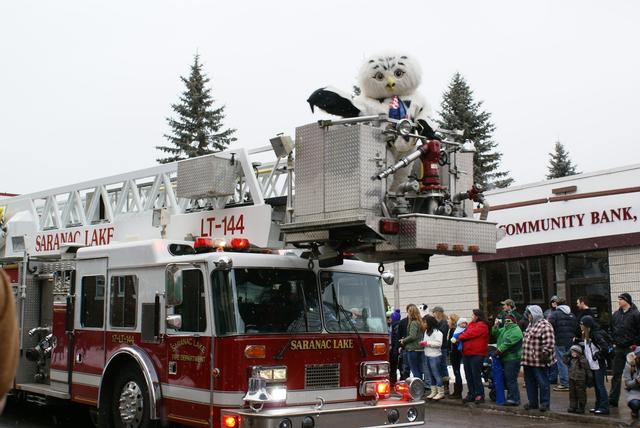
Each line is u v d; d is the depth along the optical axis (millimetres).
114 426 7621
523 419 10383
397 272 18750
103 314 8031
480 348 11578
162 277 7285
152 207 8992
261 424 5949
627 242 14578
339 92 7320
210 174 7555
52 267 9250
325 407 6535
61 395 8531
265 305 6730
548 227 16078
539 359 10547
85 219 10172
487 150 41688
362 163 6277
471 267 17781
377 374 7242
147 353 7305
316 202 6621
